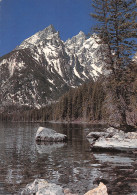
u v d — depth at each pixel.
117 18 26.56
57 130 43.00
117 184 8.05
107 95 26.28
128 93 25.41
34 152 16.72
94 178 8.97
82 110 111.38
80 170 10.50
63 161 12.91
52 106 188.12
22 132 41.97
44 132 25.83
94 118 96.38
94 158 13.98
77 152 16.70
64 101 124.19
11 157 14.41
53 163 12.32
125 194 6.95
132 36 25.92
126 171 10.16
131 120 24.95
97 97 97.31
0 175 9.55
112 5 26.92
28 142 23.97
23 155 15.25
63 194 6.29
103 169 10.67
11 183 8.30
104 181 8.48
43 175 9.55
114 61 25.72
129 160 13.18
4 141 25.12
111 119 25.30
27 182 8.45
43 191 6.27
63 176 9.35
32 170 10.54
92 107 98.19
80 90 120.38
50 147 19.72
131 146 16.72
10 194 7.02
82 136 30.31
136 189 7.44
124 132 20.45
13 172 10.11
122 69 25.73
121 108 24.95
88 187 7.80
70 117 117.00
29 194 6.65
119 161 12.87
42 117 183.75
